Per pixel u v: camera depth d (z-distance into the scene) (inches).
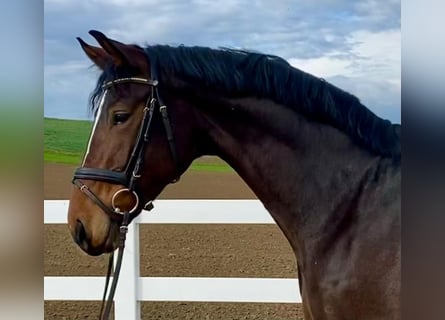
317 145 68.9
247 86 68.9
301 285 70.5
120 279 126.2
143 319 163.5
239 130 69.9
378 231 65.0
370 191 66.6
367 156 68.0
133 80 66.9
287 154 69.3
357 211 66.4
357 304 64.7
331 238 66.7
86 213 65.6
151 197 68.7
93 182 65.8
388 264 63.9
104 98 67.1
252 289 126.6
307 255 67.9
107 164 65.9
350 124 68.4
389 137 68.3
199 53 69.7
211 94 69.1
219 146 70.9
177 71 68.3
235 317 165.5
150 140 66.8
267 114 69.1
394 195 66.2
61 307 171.8
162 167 67.7
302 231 68.4
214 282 127.2
